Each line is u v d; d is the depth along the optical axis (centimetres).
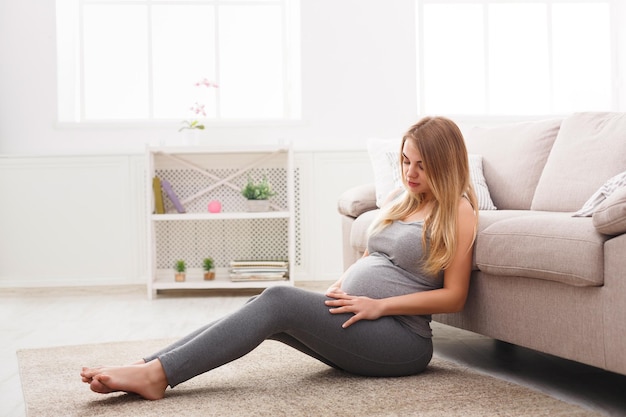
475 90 493
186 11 480
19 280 455
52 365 242
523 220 209
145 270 460
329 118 471
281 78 488
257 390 199
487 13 489
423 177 209
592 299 182
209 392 197
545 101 494
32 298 412
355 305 199
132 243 459
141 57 479
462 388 197
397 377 210
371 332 201
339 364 204
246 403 185
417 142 207
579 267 181
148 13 477
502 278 214
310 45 469
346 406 181
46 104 461
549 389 206
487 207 294
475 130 336
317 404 183
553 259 189
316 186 462
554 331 195
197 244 460
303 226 464
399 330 205
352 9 469
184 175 459
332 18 469
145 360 195
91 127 462
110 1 475
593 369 231
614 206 172
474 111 493
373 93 472
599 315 180
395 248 212
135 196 457
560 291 193
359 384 202
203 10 481
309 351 209
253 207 431
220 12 482
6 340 294
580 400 194
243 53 485
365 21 470
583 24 494
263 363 234
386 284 208
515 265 203
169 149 426
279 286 193
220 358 186
